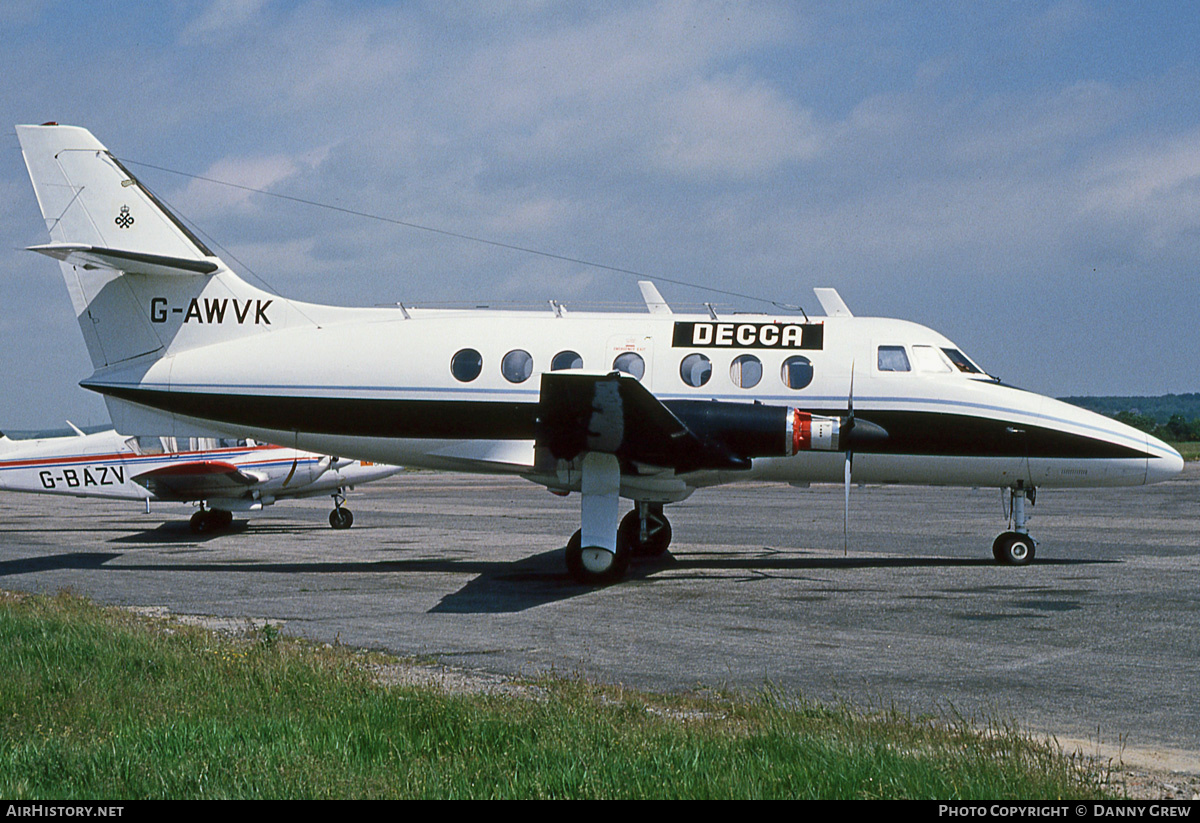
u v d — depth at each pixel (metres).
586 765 5.82
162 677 8.16
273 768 5.86
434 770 5.86
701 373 15.55
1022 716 7.18
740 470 14.46
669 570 15.59
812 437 14.10
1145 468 15.40
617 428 13.27
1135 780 5.71
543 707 7.06
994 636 10.18
